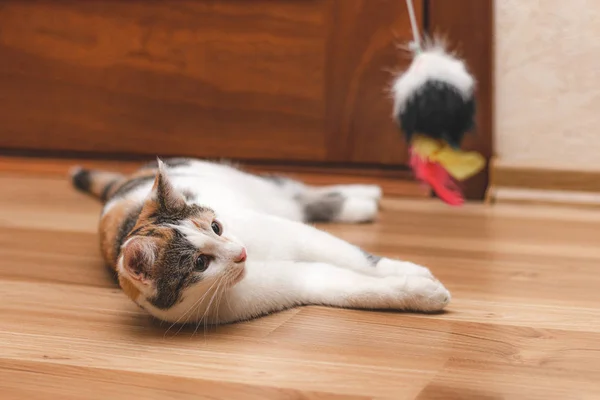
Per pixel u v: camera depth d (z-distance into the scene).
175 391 1.08
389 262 1.46
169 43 2.72
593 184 2.35
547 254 1.82
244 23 2.63
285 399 1.05
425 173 1.88
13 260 1.83
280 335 1.31
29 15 2.85
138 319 1.42
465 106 1.69
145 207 1.39
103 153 2.91
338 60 2.56
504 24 2.35
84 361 1.21
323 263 1.49
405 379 1.10
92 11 2.78
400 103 1.71
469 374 1.12
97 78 2.83
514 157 2.43
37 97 2.91
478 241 1.95
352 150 2.61
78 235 2.08
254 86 2.66
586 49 2.31
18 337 1.32
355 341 1.26
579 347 1.21
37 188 2.73
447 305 1.43
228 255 1.31
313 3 2.55
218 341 1.29
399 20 2.48
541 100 2.37
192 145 2.77
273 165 2.70
